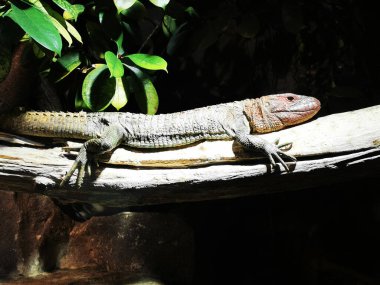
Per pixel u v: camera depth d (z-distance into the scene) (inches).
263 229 95.8
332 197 94.4
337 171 67.4
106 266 85.4
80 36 75.6
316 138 68.2
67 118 73.0
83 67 77.5
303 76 91.2
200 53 95.3
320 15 87.9
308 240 93.6
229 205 94.5
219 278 93.3
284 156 67.8
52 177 70.2
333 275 91.0
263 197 95.3
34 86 80.7
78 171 69.7
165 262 85.2
